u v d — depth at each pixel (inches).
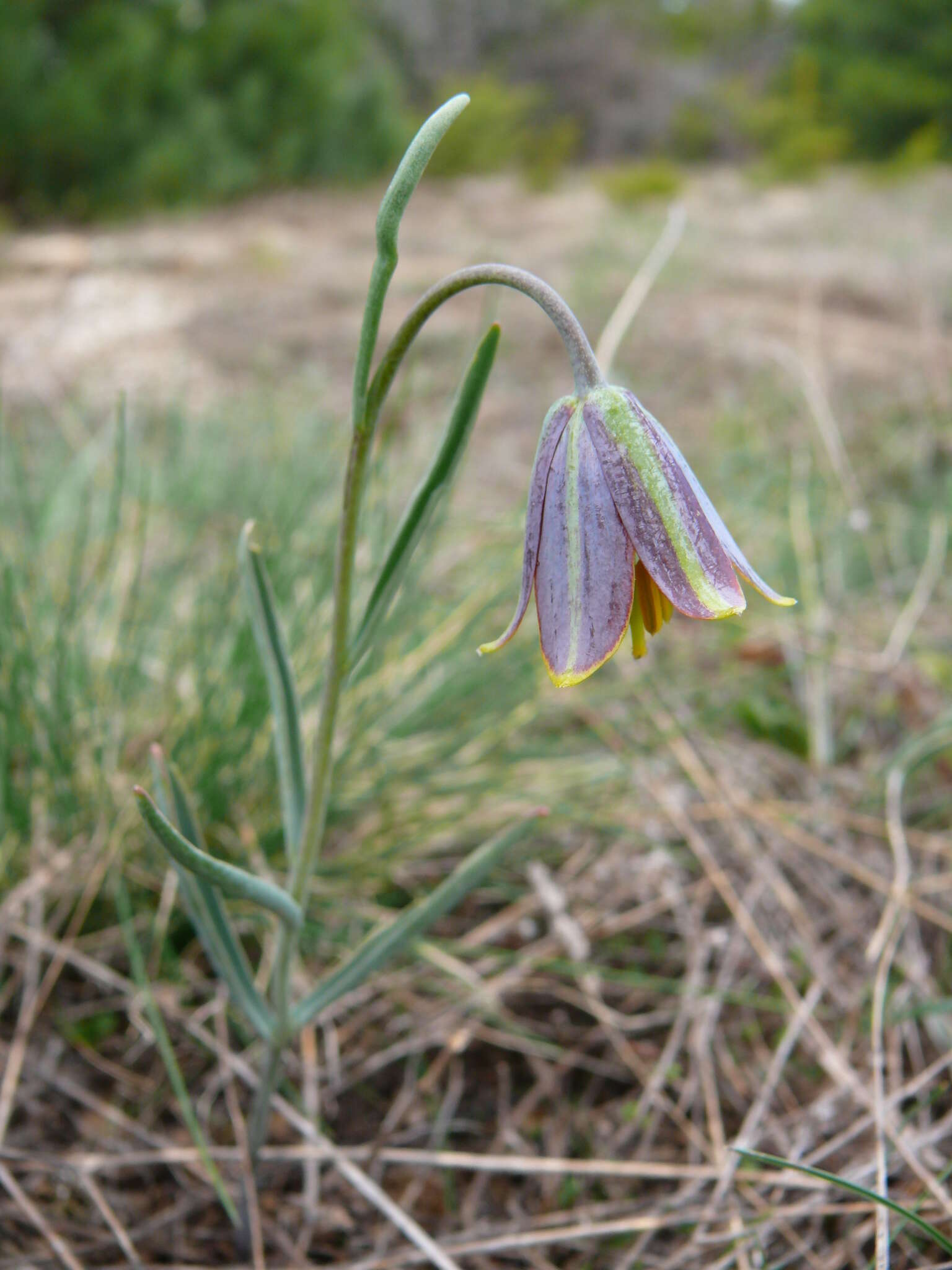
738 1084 7.6
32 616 8.8
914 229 39.3
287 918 5.6
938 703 11.4
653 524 4.6
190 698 9.3
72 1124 7.1
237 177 48.7
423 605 10.4
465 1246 6.5
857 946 8.5
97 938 8.2
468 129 61.2
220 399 15.4
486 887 9.1
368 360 4.8
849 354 22.9
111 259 30.8
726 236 38.0
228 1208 6.3
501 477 16.1
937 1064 7.2
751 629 11.6
